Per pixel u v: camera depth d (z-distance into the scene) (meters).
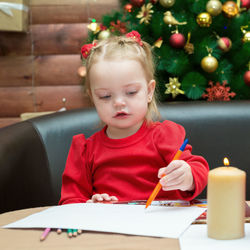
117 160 1.04
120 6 2.46
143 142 1.05
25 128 1.35
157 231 0.61
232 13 1.85
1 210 1.06
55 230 0.65
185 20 1.91
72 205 0.79
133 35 1.11
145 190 1.02
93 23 2.04
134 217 0.68
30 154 1.30
